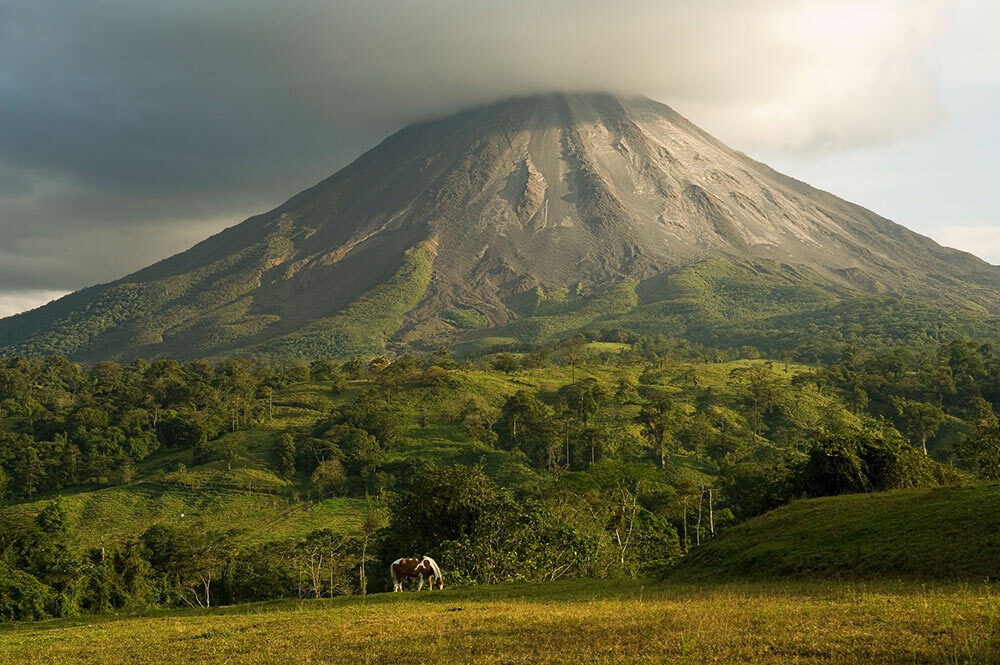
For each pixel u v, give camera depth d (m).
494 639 18.91
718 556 37.31
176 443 157.00
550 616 22.14
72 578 72.94
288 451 138.00
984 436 63.38
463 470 59.03
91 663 20.48
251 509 122.62
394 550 63.88
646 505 87.75
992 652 14.23
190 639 23.36
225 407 165.38
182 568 82.38
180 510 121.50
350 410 153.38
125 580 78.31
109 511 120.44
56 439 148.25
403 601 31.53
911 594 22.23
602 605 25.38
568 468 131.75
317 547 81.94
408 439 146.25
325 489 130.50
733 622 18.81
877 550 29.16
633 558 61.69
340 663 17.67
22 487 131.00
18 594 66.81
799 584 27.78
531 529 51.22
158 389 186.62
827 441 49.75
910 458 49.47
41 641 25.58
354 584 78.62
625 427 147.12
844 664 14.53
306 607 31.98
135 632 26.23
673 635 17.80
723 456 130.88
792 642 16.22
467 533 56.25
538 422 140.75
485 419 149.38
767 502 52.72
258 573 81.31
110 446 147.25
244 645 21.25
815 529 34.78
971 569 25.11
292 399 180.75
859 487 48.06
